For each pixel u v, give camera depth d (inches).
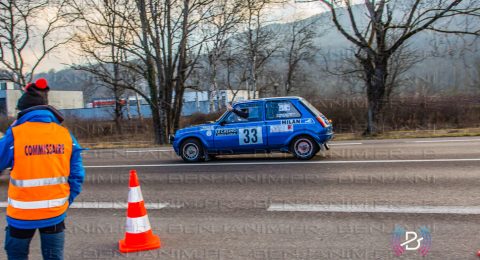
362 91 1192.2
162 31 865.5
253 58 1235.9
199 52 904.3
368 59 790.5
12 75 997.2
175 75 917.2
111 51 978.7
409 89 1240.8
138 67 902.4
